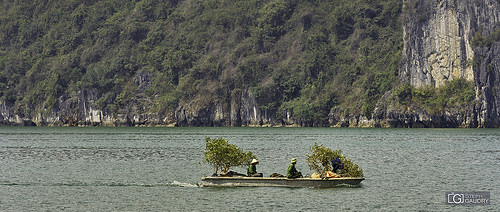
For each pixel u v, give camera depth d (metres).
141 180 98.19
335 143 187.25
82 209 76.25
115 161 128.50
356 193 84.81
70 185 93.44
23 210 75.81
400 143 186.50
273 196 82.69
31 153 150.38
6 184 94.69
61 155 144.12
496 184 92.88
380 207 76.06
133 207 77.12
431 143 186.50
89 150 159.75
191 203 78.81
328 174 89.31
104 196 84.31
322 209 75.00
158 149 163.00
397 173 105.56
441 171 108.50
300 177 90.12
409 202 79.00
